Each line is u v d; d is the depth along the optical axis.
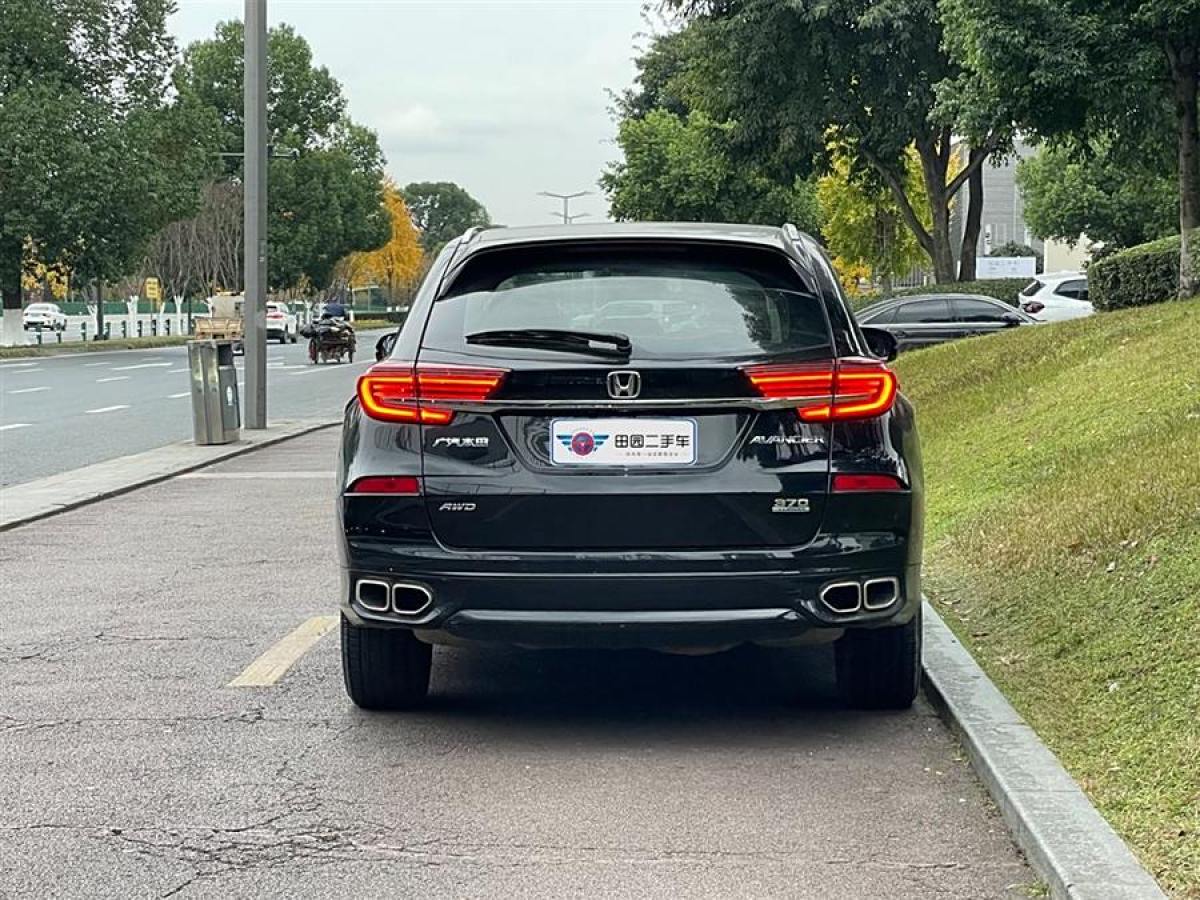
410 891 4.22
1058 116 20.20
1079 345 14.96
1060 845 4.19
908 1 32.53
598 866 4.40
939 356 18.70
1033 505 8.66
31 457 16.97
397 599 5.36
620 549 5.21
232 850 4.56
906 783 5.12
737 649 7.24
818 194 58.66
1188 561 6.38
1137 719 5.18
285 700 6.32
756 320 5.39
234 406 18.17
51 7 53.06
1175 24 18.06
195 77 89.56
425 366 5.33
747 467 5.22
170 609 8.30
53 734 5.84
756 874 4.32
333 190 92.88
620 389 5.19
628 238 5.58
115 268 53.38
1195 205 19.23
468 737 5.77
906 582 5.39
